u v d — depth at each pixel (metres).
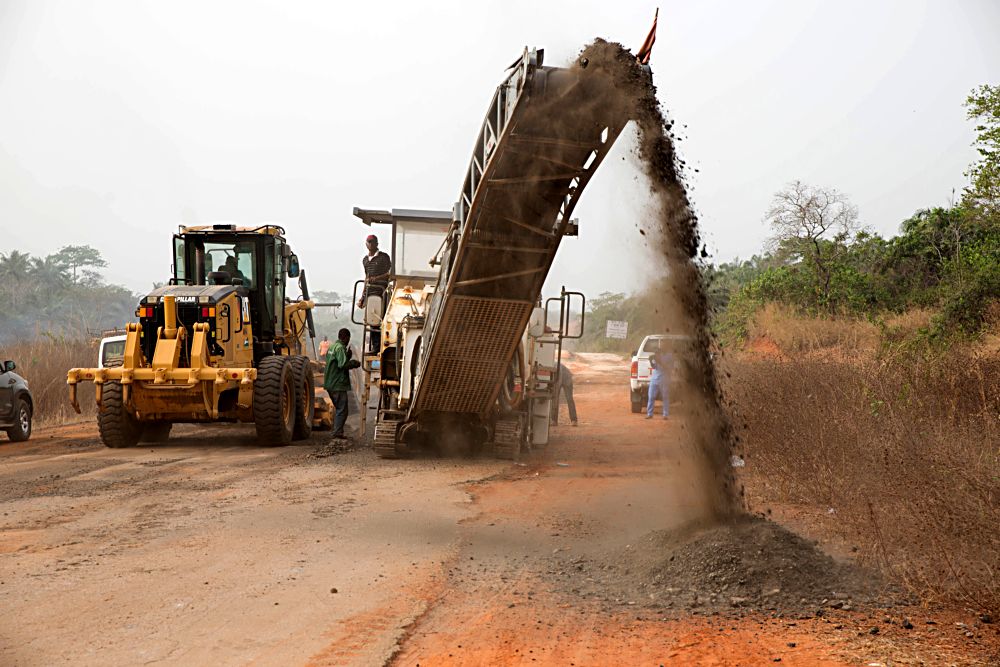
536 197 10.70
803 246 34.22
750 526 7.14
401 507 9.59
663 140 9.07
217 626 5.51
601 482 11.45
